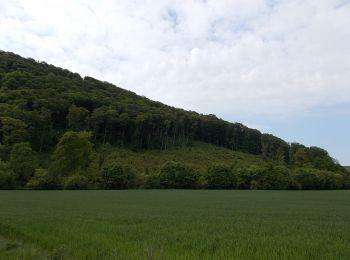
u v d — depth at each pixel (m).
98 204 51.09
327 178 126.56
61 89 180.38
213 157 160.12
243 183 119.56
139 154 149.00
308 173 123.38
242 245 17.38
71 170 104.38
